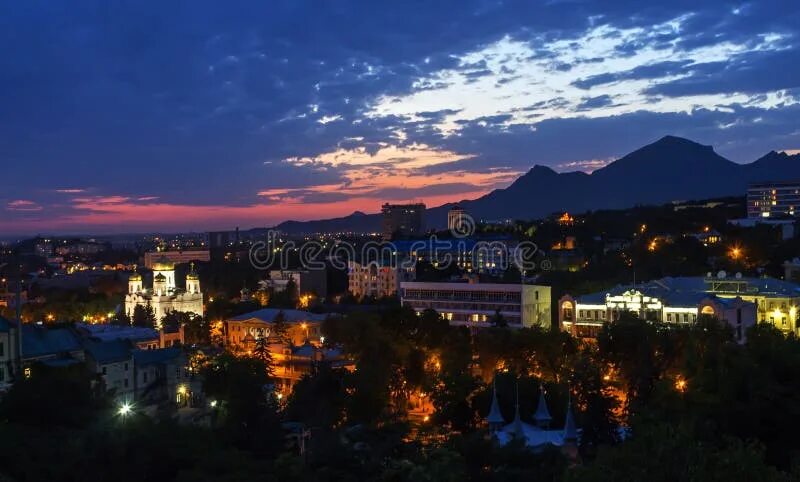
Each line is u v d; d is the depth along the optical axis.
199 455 93.81
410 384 167.00
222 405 136.00
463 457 96.56
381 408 145.75
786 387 104.19
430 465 93.00
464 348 174.62
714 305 194.62
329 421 126.75
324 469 98.00
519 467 95.00
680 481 57.44
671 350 151.25
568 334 176.50
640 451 61.00
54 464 86.25
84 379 124.88
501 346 167.88
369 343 171.00
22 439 92.56
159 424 104.94
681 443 59.38
